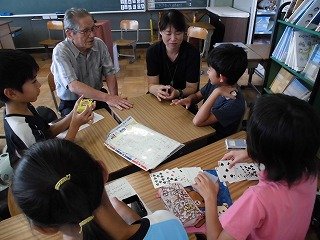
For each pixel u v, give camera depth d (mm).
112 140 1230
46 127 1279
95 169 479
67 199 425
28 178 431
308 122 607
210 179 944
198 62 1893
